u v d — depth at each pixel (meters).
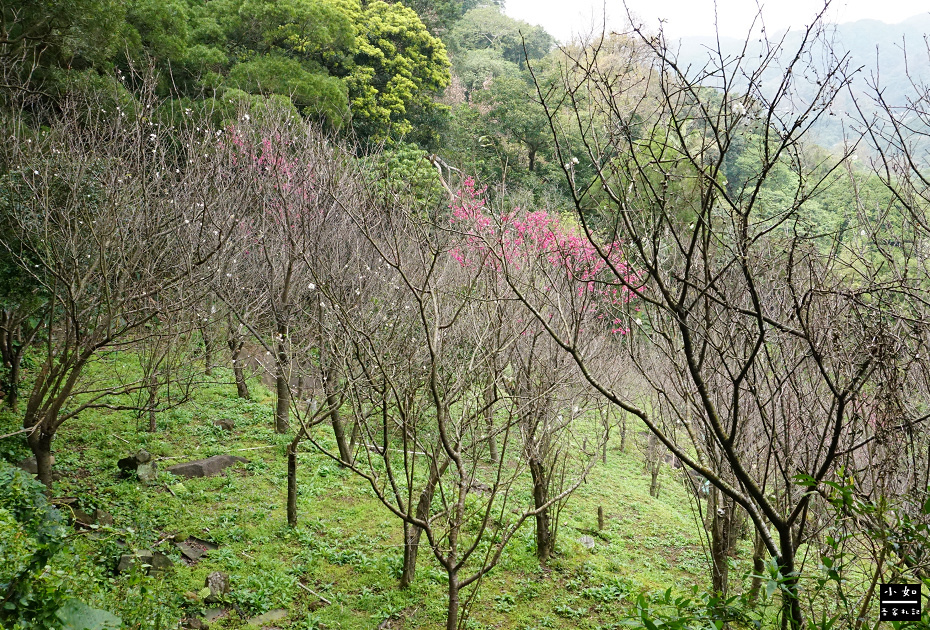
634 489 14.71
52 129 9.56
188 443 11.82
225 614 7.48
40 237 7.93
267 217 10.48
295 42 25.38
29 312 9.45
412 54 29.81
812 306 4.73
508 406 7.93
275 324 10.78
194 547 8.71
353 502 10.80
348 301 8.04
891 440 4.22
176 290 8.71
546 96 3.99
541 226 9.39
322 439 12.96
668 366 6.29
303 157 10.23
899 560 3.63
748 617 3.88
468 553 5.84
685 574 10.55
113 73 15.10
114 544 7.74
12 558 4.68
